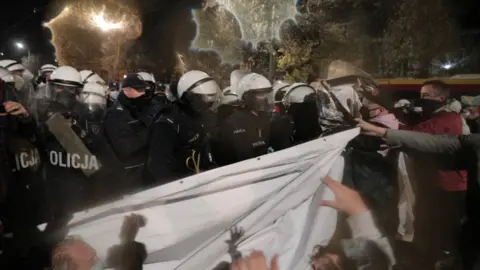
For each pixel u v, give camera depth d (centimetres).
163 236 248
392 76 806
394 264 304
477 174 292
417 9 797
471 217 305
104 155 312
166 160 311
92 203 280
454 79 765
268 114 382
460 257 334
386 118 349
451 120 425
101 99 480
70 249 238
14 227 283
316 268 267
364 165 289
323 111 322
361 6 798
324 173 274
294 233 268
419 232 392
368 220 283
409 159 355
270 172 262
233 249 259
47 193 323
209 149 359
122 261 243
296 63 704
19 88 521
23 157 332
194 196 251
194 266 254
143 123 315
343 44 741
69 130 319
